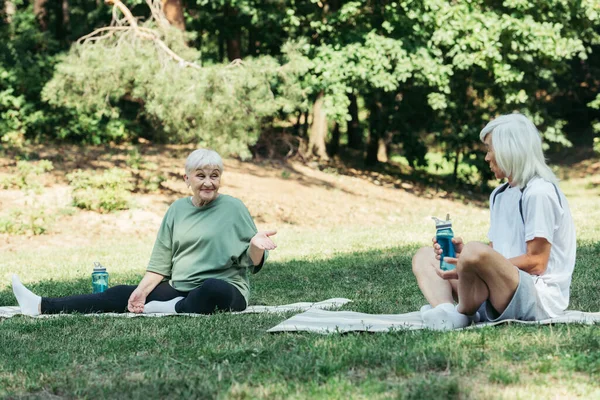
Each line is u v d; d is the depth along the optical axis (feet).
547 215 15.60
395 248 35.73
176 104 49.52
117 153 68.95
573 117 120.37
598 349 13.25
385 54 64.39
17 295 20.48
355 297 22.89
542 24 67.51
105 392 12.12
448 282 17.01
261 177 69.87
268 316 18.89
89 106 53.72
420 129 85.15
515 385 11.61
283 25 68.13
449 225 16.52
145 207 55.01
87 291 26.22
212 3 64.75
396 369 12.42
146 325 18.20
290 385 11.88
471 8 66.08
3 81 69.97
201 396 11.73
